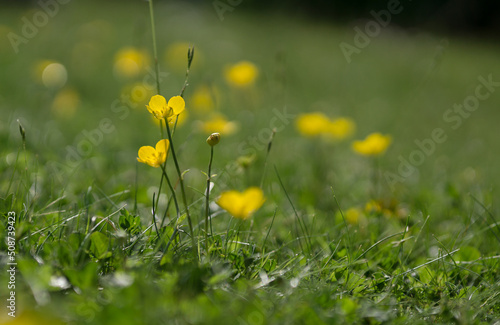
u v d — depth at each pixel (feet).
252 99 23.98
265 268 8.21
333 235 10.81
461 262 9.11
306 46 48.44
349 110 29.22
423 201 13.74
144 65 19.93
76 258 7.11
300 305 6.73
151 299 5.95
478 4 65.57
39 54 31.94
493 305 7.78
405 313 7.58
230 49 41.27
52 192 10.80
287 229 11.20
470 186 16.24
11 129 15.79
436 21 61.93
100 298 6.29
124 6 54.65
